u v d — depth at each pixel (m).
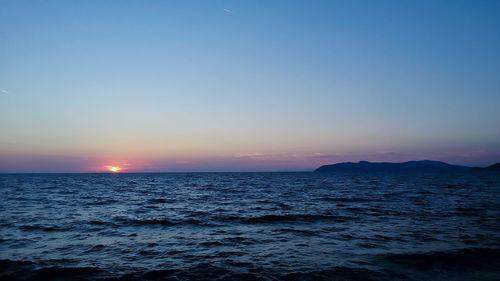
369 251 12.03
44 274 9.56
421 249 12.13
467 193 41.56
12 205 28.89
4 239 14.61
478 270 9.85
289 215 21.50
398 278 9.19
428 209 24.44
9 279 9.19
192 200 34.97
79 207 27.81
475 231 15.62
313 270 9.83
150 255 11.77
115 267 10.23
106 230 16.88
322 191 48.56
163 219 20.47
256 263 10.62
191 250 12.52
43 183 82.31
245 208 26.72
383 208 25.38
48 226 17.94
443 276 9.36
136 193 47.03
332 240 14.11
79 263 10.70
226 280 9.03
